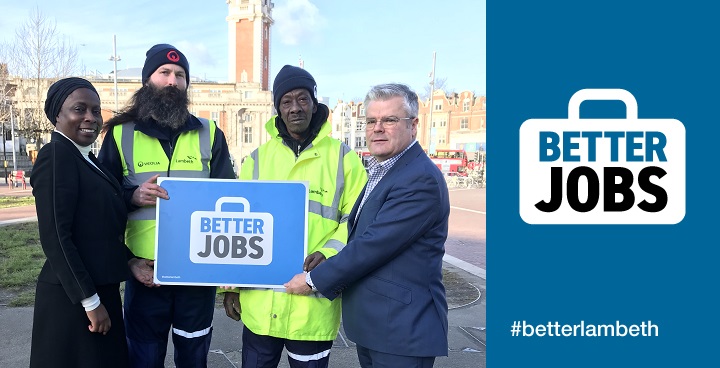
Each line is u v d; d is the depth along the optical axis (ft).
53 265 7.28
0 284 18.65
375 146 7.61
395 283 7.40
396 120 7.49
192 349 9.37
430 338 7.35
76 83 7.82
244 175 9.08
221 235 8.34
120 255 8.21
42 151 7.50
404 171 7.43
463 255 28.12
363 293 7.60
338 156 8.87
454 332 14.99
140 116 9.04
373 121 7.59
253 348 8.74
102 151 9.09
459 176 110.93
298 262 8.34
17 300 16.63
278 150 8.86
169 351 12.93
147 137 9.11
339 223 8.83
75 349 7.62
